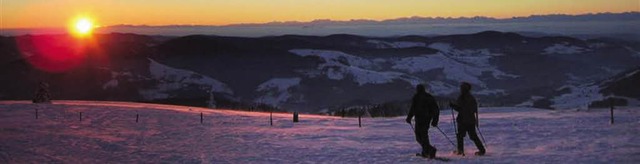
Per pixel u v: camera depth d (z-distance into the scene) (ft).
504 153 42.22
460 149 41.75
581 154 39.11
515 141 51.11
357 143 56.08
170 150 54.19
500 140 52.44
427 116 39.75
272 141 60.49
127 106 140.05
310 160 43.91
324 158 44.70
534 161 36.91
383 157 43.32
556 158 37.70
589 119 69.62
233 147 55.72
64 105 139.03
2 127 83.25
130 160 47.42
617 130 54.65
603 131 54.49
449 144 52.08
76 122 95.55
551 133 55.72
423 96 39.93
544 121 71.15
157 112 116.47
